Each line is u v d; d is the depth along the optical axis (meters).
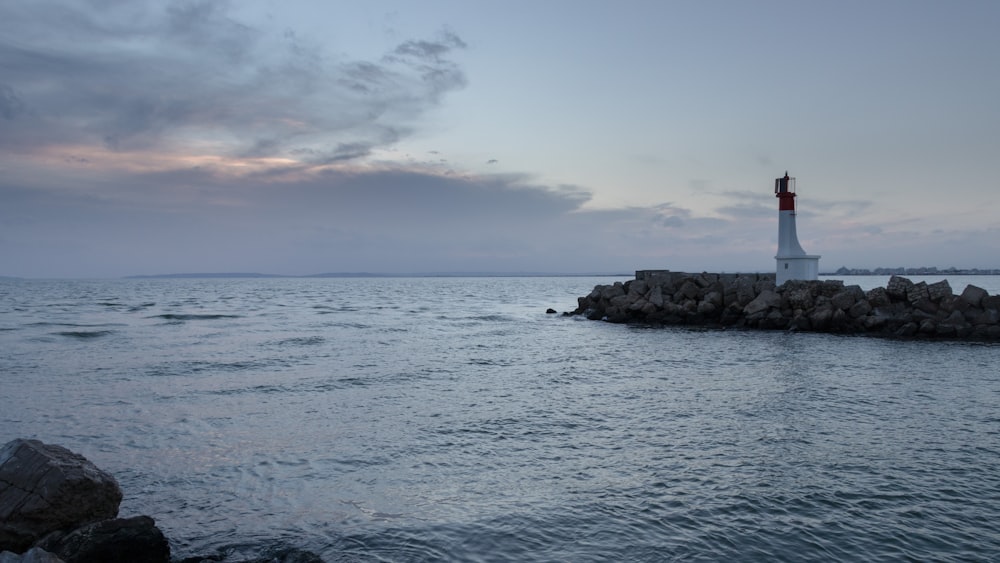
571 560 8.09
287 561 8.16
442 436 14.10
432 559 8.19
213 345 30.92
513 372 23.20
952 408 16.92
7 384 19.73
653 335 37.84
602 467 11.88
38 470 8.24
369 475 11.50
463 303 87.00
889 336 35.09
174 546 8.67
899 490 10.59
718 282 46.69
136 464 12.02
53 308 62.25
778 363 25.55
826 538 8.73
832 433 14.27
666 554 8.23
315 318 52.22
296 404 17.33
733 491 10.52
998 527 9.14
